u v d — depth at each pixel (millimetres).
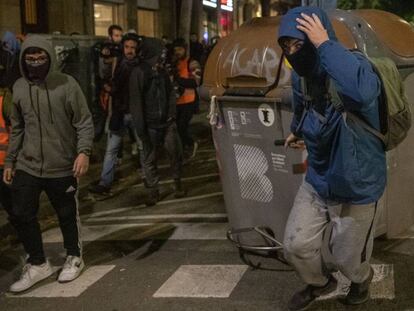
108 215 6758
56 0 15828
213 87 4832
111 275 4961
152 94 6664
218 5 24562
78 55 9023
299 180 4422
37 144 4621
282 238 4711
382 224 4930
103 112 9094
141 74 6570
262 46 4520
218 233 5832
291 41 3260
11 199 4949
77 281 4879
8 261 5582
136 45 6762
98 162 9180
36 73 4504
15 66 6164
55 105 4582
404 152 5008
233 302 4281
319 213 3609
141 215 6656
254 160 4703
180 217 6461
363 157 3322
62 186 4750
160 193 7531
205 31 27516
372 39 4477
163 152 9906
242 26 4910
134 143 9273
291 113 4324
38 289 4789
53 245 5871
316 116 3389
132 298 4500
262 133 4555
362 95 3062
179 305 4312
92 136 4734
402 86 3473
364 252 3654
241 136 4715
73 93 4629
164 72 6805
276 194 4633
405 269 4562
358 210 3457
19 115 4648
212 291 4488
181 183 8000
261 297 4320
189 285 4629
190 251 5387
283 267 4797
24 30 14781
